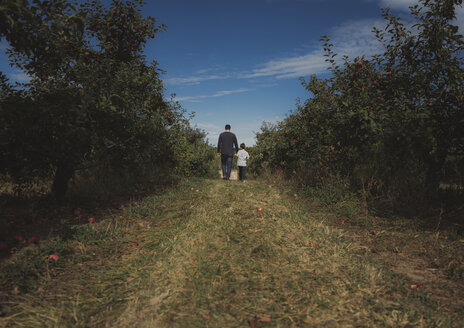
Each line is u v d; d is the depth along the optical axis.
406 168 5.04
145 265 2.77
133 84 6.21
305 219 4.35
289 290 2.33
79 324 1.87
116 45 6.39
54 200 4.75
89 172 5.71
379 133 5.07
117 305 2.10
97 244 3.30
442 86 4.88
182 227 3.83
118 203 5.17
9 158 4.16
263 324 1.90
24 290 2.26
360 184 5.79
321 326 1.89
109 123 4.45
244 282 2.44
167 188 6.56
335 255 3.04
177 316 1.97
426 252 3.17
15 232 3.37
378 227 4.07
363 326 1.89
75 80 5.82
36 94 4.52
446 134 4.70
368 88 5.66
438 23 4.98
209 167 11.62
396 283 2.47
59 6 3.31
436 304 2.15
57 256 2.80
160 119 7.24
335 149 6.36
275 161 9.98
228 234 3.63
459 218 4.16
